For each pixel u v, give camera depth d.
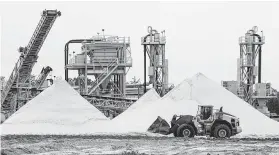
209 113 51.22
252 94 94.00
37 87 94.38
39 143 43.56
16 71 86.56
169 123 57.94
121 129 58.44
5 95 88.12
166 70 93.31
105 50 93.88
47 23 82.31
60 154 37.09
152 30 92.81
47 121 58.12
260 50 95.62
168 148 40.97
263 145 43.31
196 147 41.59
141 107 66.31
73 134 54.78
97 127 58.12
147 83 96.19
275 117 95.88
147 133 54.75
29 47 85.00
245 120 60.28
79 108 60.81
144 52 93.38
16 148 38.84
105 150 39.53
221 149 40.38
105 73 93.25
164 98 64.38
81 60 94.62
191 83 65.31
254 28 94.88
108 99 87.00
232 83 94.56
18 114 60.09
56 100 61.62
